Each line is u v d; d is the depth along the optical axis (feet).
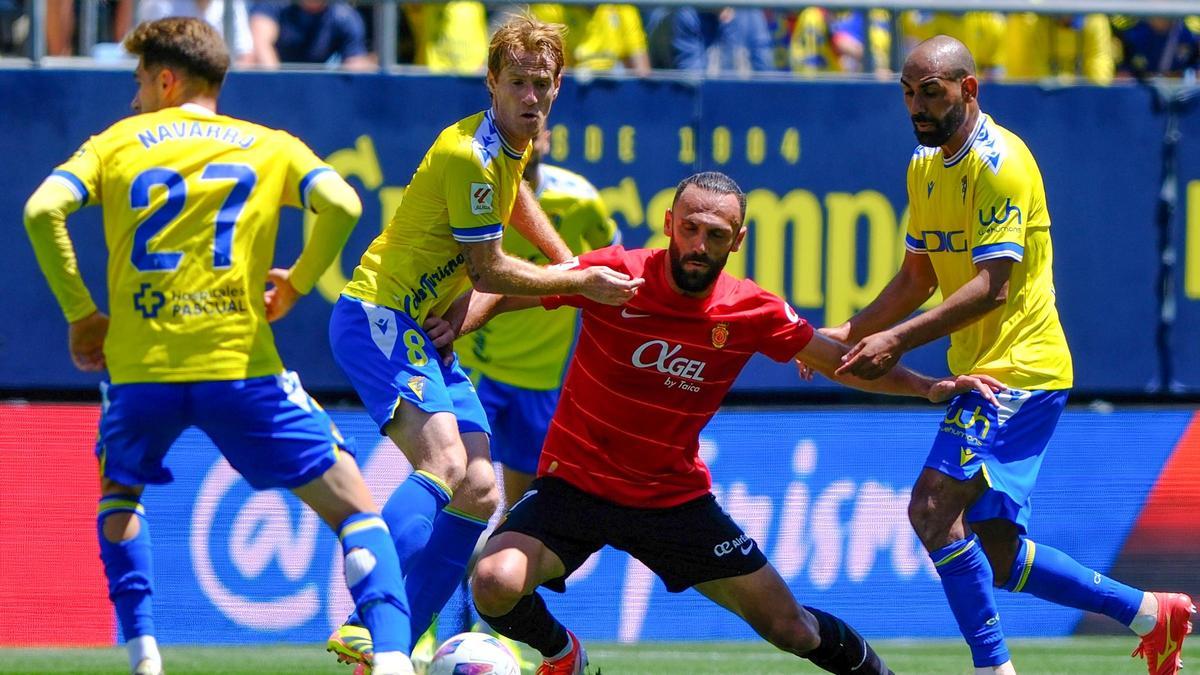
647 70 88.43
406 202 54.60
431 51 86.53
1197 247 82.38
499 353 72.33
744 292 50.72
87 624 74.84
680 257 47.88
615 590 77.20
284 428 45.78
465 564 54.85
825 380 81.10
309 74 77.10
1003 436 55.83
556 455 52.01
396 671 44.88
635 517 51.24
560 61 52.75
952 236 56.54
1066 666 70.54
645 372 49.93
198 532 75.05
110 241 45.73
